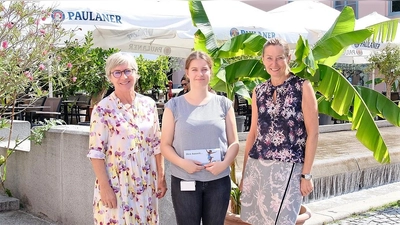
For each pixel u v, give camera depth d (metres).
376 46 12.29
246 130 12.06
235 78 4.76
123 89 3.36
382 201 6.52
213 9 9.19
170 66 16.28
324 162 6.93
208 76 3.42
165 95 14.66
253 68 4.74
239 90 4.88
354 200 6.82
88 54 7.39
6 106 5.76
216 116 3.40
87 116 11.61
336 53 4.52
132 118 3.39
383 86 21.19
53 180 5.49
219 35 8.33
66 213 5.29
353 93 4.39
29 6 5.42
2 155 6.46
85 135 4.94
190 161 3.30
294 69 4.34
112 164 3.34
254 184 3.65
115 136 3.34
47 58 5.47
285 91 3.51
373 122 4.40
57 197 5.43
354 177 7.39
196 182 3.35
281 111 3.50
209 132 3.34
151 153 3.52
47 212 5.65
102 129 3.32
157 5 8.43
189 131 3.33
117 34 8.04
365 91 5.00
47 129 5.55
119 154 3.33
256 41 4.61
